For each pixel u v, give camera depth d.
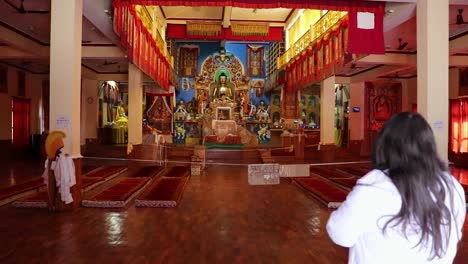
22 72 16.70
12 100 15.94
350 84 19.56
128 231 5.26
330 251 4.48
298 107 18.19
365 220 1.47
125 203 6.93
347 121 20.77
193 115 22.22
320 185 9.05
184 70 22.39
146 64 11.33
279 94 22.25
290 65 15.48
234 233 5.21
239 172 12.29
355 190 1.54
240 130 21.06
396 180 1.49
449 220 1.46
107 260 4.11
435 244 1.42
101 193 7.69
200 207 6.87
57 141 6.34
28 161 14.99
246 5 7.83
